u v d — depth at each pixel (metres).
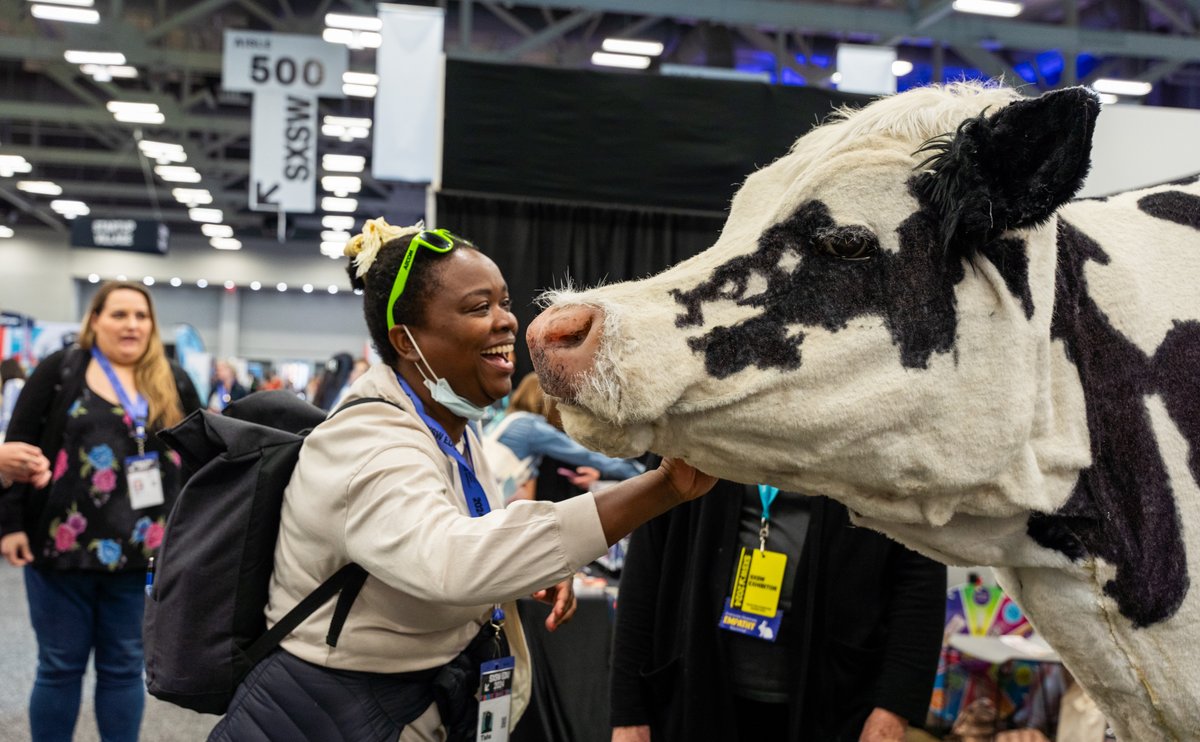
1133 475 1.21
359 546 1.42
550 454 4.05
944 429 1.12
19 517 2.91
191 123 14.59
